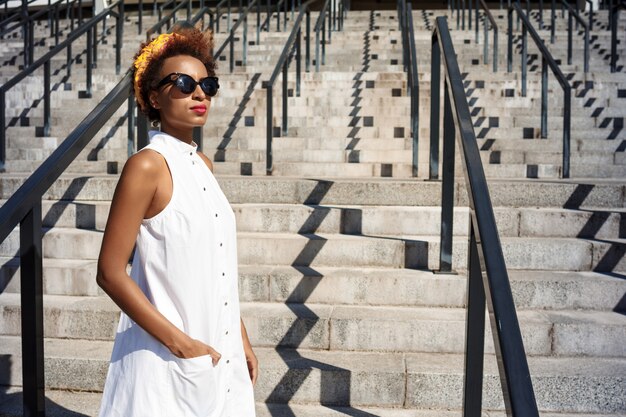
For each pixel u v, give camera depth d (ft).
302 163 18.37
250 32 35.96
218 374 5.57
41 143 21.20
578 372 9.05
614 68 27.66
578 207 13.51
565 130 17.15
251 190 14.12
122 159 19.97
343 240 12.05
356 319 10.16
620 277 11.02
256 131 21.74
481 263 6.16
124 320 5.82
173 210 5.42
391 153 19.39
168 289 5.45
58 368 9.74
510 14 27.66
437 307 10.99
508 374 5.01
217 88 5.85
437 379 9.16
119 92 10.27
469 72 27.63
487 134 21.43
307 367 9.38
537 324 9.84
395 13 43.50
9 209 7.29
